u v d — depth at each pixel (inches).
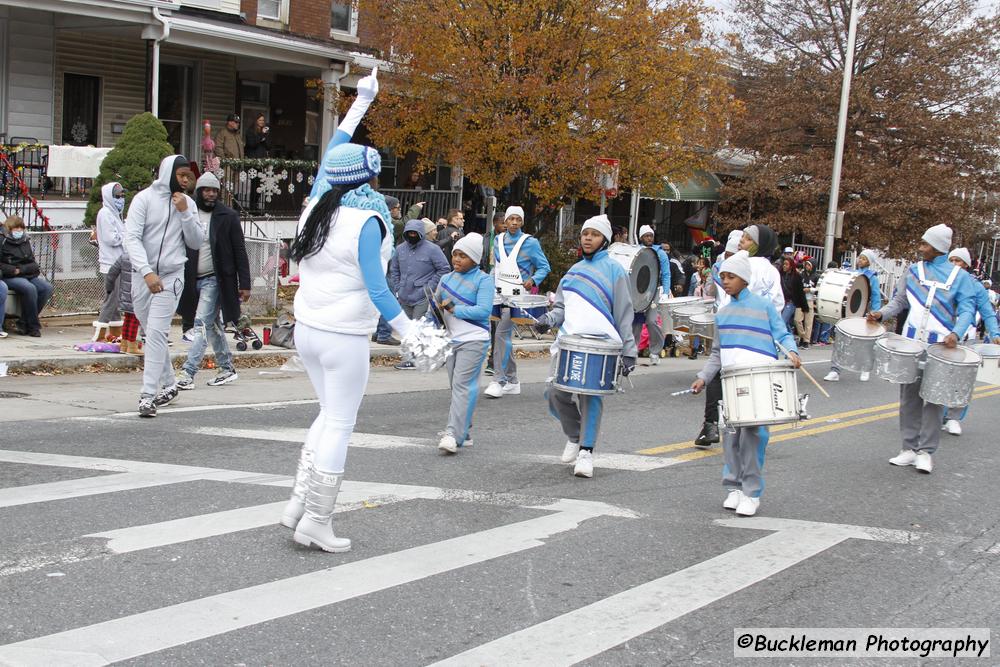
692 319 462.0
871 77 1316.4
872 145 1325.0
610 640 188.2
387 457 327.6
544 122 802.2
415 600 201.0
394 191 989.8
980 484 349.1
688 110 855.1
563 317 321.1
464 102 794.8
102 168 674.8
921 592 229.1
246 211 820.0
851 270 683.4
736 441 289.3
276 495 265.3
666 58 808.3
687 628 197.3
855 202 1285.7
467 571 220.4
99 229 492.7
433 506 270.4
